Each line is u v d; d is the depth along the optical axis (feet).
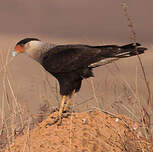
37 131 32.89
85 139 30.63
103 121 32.83
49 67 37.14
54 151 29.48
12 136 33.63
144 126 31.53
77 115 33.73
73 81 36.11
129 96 34.19
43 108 37.91
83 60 36.11
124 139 31.07
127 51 35.58
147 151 29.99
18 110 34.83
